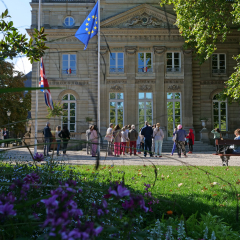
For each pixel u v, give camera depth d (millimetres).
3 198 1679
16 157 7281
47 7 29047
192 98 29562
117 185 1757
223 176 8055
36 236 2324
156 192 5309
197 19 21984
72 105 28125
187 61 29328
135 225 2982
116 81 29109
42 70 10375
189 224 3262
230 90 22578
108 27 28969
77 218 1670
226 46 30219
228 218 3998
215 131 18844
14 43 4270
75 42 28062
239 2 19641
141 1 29328
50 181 3934
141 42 29312
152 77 29281
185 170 9180
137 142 21719
